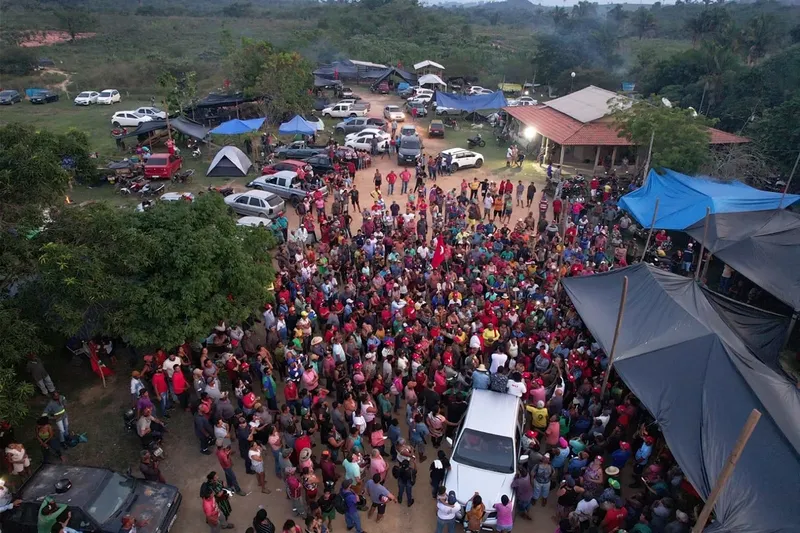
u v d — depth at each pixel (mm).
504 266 19844
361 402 12484
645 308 14727
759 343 14922
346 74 63125
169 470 12359
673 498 10867
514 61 74125
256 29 101875
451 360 14281
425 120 49156
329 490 10414
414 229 24141
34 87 56500
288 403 13547
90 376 15281
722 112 44781
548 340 15414
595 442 12078
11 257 11250
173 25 101312
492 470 11195
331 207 28109
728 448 10477
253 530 9211
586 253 21812
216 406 12445
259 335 17203
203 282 13398
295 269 19078
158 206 14852
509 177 33969
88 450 12742
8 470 11750
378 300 16891
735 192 23969
